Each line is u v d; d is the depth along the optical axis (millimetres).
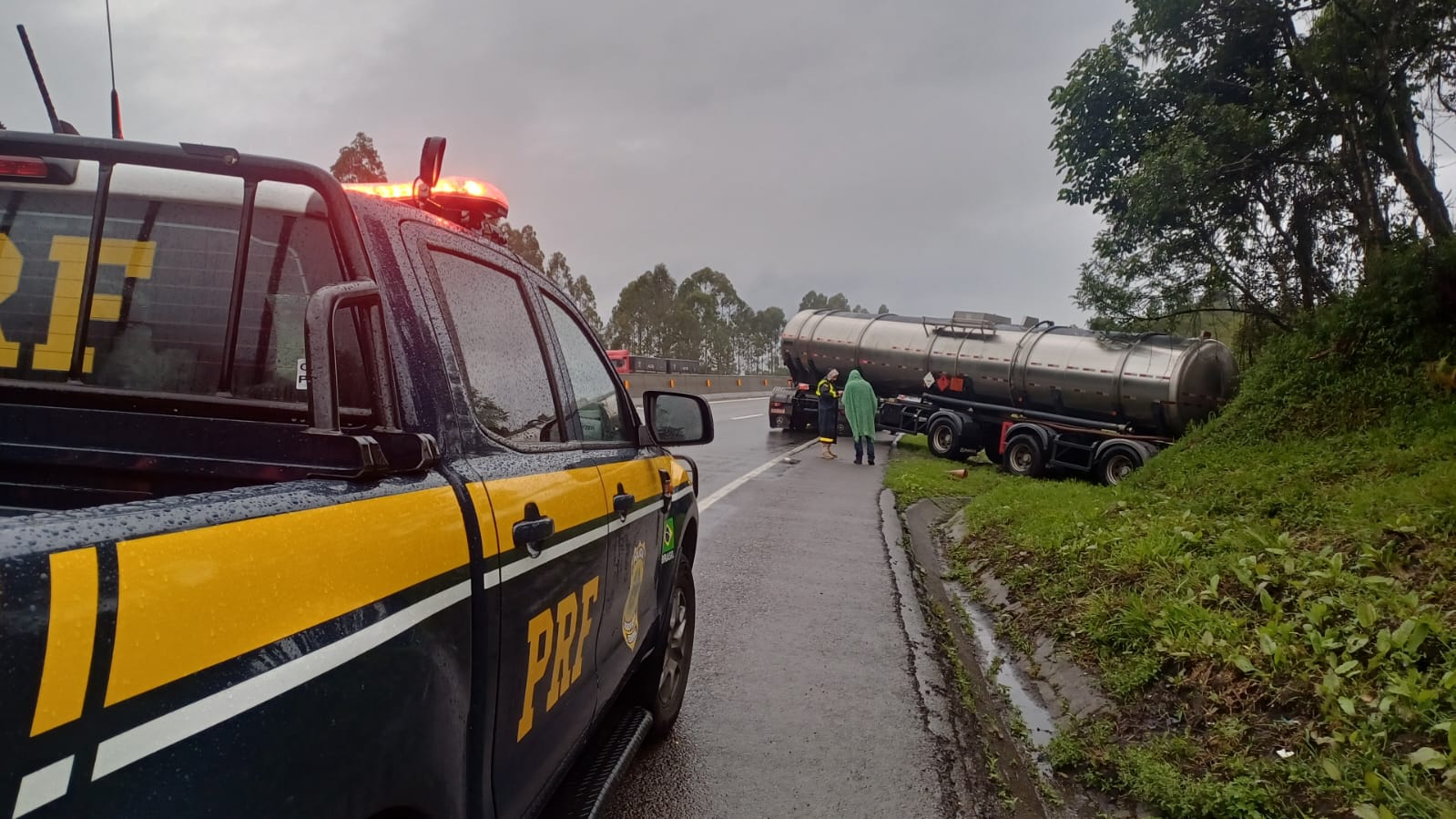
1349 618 4332
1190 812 3395
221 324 2078
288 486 1432
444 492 1802
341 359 1982
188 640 1114
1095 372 15695
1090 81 12859
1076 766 4023
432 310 2061
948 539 9766
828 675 4988
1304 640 4238
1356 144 10633
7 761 894
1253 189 12414
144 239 2080
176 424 1686
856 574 7441
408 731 1553
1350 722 3520
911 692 4793
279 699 1236
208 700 1127
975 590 7426
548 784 2348
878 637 5742
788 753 3965
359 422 1959
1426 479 6020
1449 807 2898
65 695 956
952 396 18484
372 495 1571
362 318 1871
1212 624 4637
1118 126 12930
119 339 2082
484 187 2846
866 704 4590
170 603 1103
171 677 1084
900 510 11219
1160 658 4570
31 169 2055
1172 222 12586
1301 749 3543
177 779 1073
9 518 1021
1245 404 10188
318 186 1812
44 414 1722
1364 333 8969
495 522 1941
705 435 3684
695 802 3486
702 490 11789
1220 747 3760
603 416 3254
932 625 6113
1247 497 7340
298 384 2059
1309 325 10203
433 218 2342
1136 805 3623
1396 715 3471
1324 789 3234
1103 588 5945
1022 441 16250
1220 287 13180
